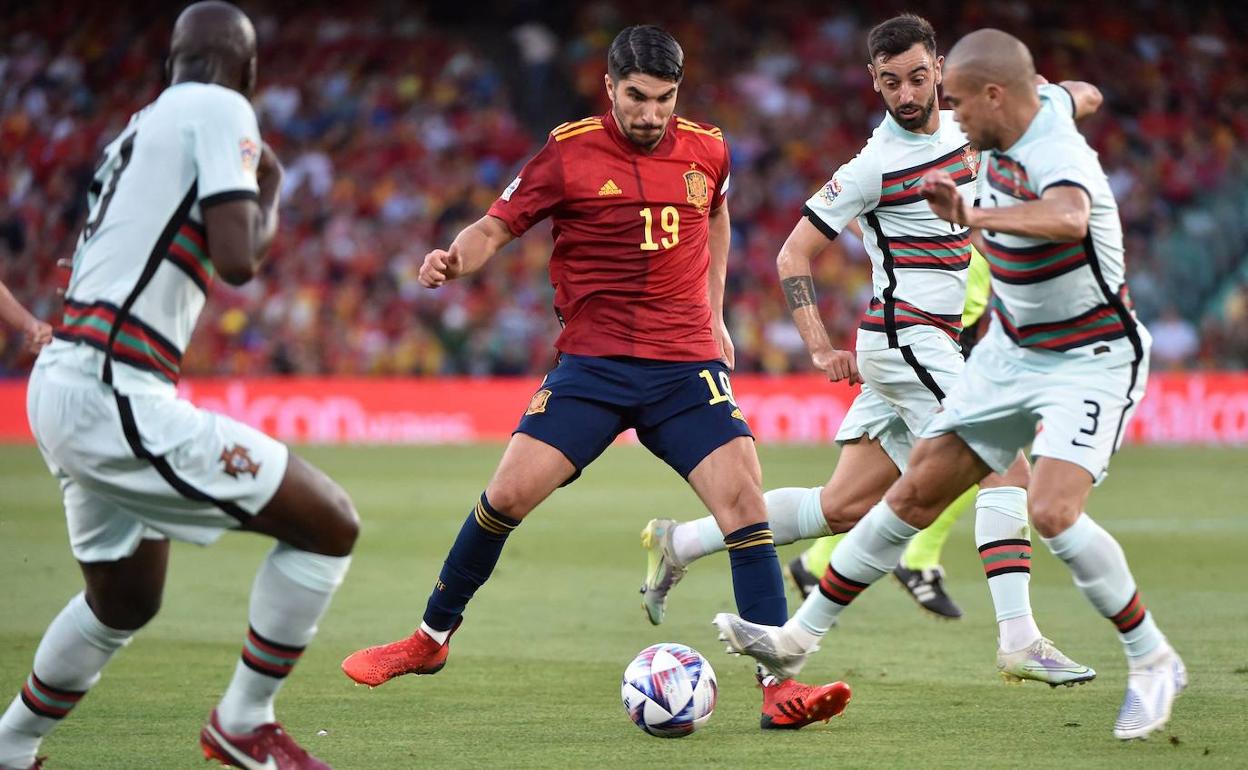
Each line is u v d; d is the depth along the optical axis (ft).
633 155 60.13
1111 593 51.47
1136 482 176.76
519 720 58.13
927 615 86.07
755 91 327.26
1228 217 292.61
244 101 43.45
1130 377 52.60
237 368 270.67
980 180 54.85
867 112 325.42
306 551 44.01
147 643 77.20
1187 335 267.80
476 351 273.54
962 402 54.90
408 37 340.59
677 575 71.05
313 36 339.57
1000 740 53.52
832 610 55.36
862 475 69.92
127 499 42.47
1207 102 320.70
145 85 326.65
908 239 68.49
